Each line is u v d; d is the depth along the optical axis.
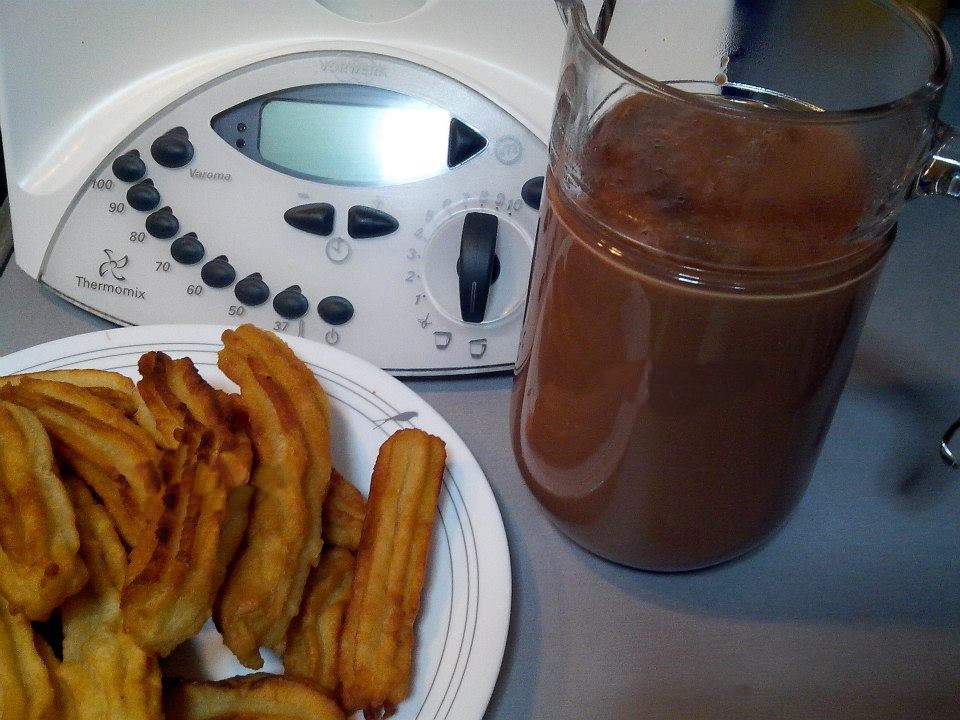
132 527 0.38
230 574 0.35
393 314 0.48
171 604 0.33
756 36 0.42
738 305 0.29
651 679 0.39
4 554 0.34
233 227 0.47
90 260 0.49
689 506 0.36
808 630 0.41
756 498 0.36
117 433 0.40
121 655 0.34
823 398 0.34
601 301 0.32
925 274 0.61
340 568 0.39
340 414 0.45
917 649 0.41
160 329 0.47
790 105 0.42
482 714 0.35
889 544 0.45
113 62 0.47
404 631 0.36
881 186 0.31
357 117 0.46
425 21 0.46
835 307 0.30
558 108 0.35
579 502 0.39
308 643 0.37
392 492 0.40
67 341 0.47
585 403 0.35
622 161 0.32
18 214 0.49
